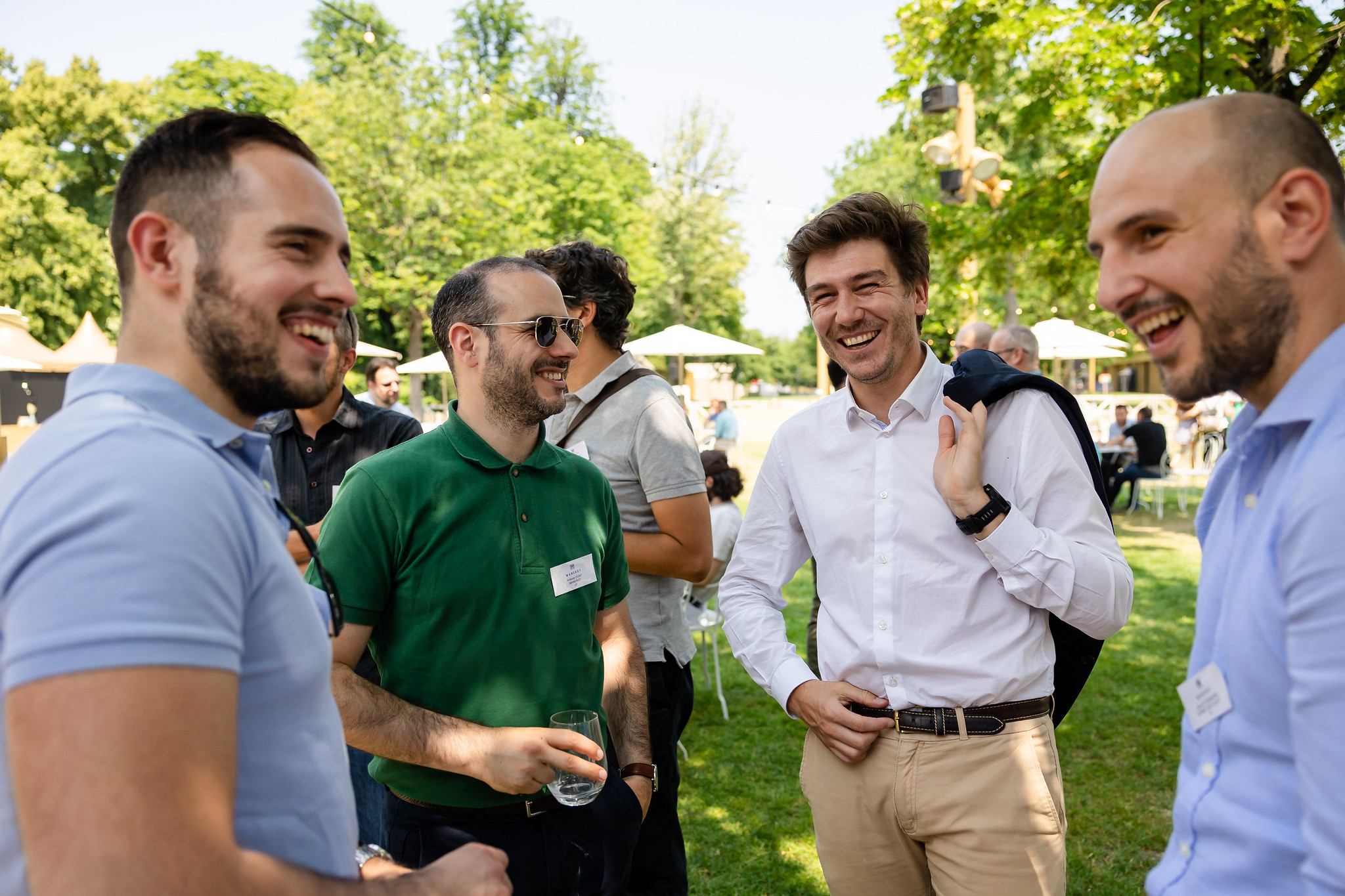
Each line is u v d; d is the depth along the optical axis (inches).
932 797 67.2
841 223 69.2
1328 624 30.7
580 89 1136.2
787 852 133.5
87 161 1009.5
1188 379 36.9
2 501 27.5
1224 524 40.4
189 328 33.4
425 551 62.2
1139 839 132.3
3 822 27.4
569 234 932.6
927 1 243.0
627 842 66.1
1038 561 63.5
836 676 74.1
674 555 92.7
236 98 981.2
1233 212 34.5
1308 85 164.9
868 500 72.2
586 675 68.3
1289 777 35.0
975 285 271.9
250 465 35.7
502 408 66.1
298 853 33.1
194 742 26.7
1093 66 215.9
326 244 35.3
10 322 357.1
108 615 25.6
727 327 1296.8
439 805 62.1
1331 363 33.9
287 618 33.4
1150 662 213.6
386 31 968.3
